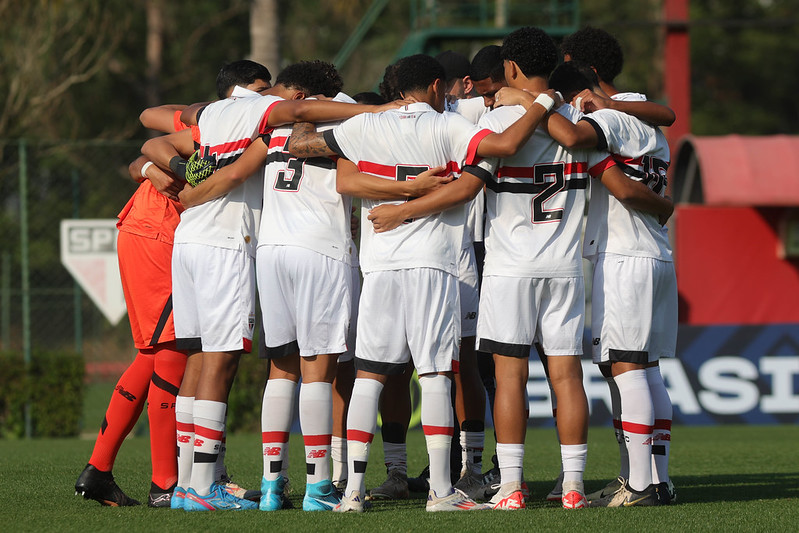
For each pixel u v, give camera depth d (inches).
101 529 550.9
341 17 3553.2
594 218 652.1
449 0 3398.1
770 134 4439.0
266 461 628.7
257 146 629.9
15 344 1973.4
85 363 1446.9
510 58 633.6
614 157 630.5
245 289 634.2
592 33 698.2
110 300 1401.3
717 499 688.4
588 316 1395.2
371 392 611.5
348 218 639.8
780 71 4397.1
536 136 613.6
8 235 2252.7
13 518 594.9
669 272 655.1
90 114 3260.3
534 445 1131.9
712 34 4345.5
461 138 601.3
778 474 858.8
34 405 1403.8
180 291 644.7
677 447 1106.7
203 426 623.8
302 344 615.5
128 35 3265.3
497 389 622.2
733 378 1403.8
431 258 603.8
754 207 1952.5
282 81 663.8
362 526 546.9
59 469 882.1
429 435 610.2
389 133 609.3
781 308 1943.9
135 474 842.2
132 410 668.7
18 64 2428.6
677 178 2122.3
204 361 633.0
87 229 1401.3
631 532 528.7
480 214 760.3
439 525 548.4
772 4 4559.5
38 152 1868.8
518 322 612.4
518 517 573.0
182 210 689.0
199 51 3602.4
